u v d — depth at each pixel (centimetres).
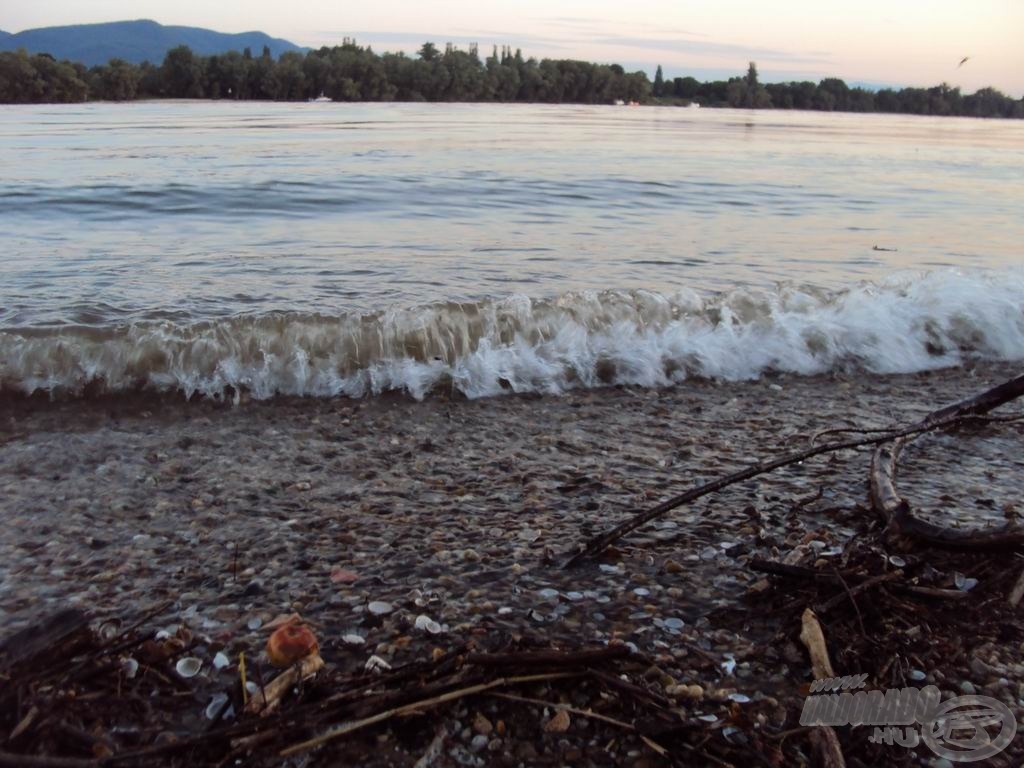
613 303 617
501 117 4266
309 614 268
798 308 643
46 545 312
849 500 365
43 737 204
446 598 279
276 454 413
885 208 1351
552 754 210
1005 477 399
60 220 1051
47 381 491
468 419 472
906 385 561
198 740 204
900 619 261
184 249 883
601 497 368
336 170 1580
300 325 544
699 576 296
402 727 216
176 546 315
